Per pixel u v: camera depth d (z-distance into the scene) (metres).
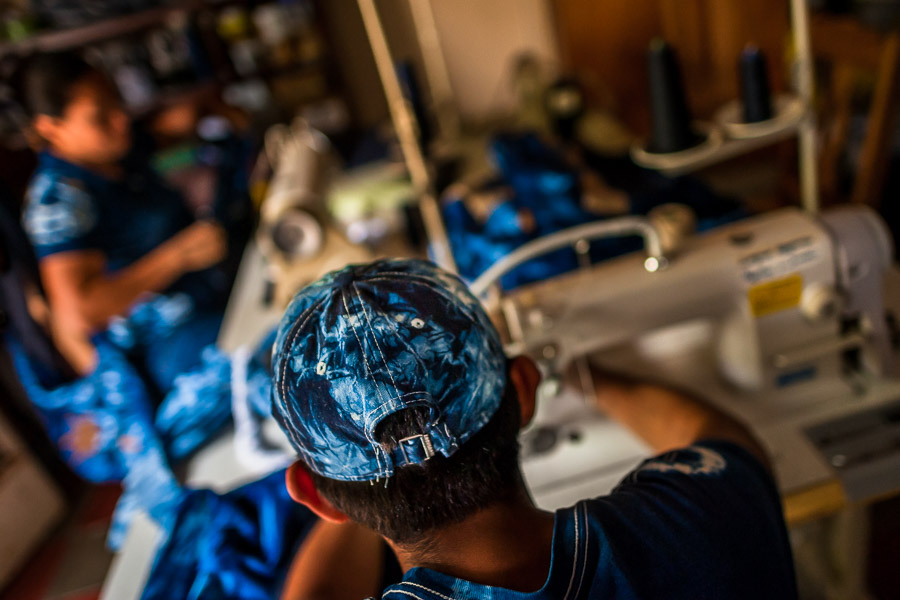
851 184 2.36
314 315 0.54
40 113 1.64
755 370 1.08
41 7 2.52
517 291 1.07
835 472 0.95
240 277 1.96
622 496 0.61
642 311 1.03
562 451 1.08
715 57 3.18
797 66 1.04
